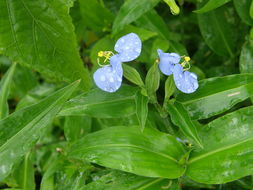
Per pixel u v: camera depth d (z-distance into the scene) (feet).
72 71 0.56
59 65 0.55
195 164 0.48
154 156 0.48
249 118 0.48
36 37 0.53
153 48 0.61
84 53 0.76
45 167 0.73
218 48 0.68
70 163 0.56
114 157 0.47
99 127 0.64
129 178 0.49
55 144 0.74
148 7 0.57
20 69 0.82
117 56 0.44
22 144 0.43
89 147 0.48
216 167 0.47
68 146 0.58
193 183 0.57
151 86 0.46
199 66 0.71
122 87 0.50
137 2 0.57
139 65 0.67
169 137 0.49
